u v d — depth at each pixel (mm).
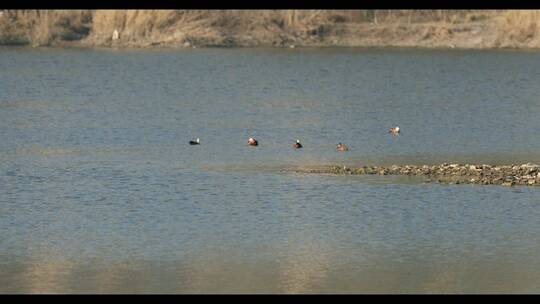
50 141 70938
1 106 92062
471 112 88875
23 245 44188
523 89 110438
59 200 51875
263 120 82750
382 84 115062
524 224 47656
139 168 60250
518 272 41375
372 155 65188
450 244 44719
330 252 43531
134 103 95688
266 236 45625
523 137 73750
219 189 54250
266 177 57281
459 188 54156
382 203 51156
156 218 48469
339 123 80688
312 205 50844
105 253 43188
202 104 95188
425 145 69500
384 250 43844
